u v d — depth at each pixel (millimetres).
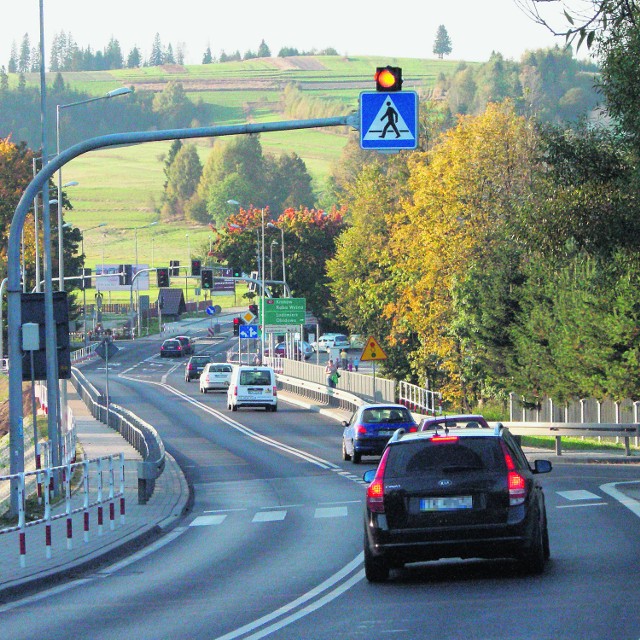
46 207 70625
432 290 143750
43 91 72250
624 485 59906
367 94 45156
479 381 139000
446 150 140125
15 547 43875
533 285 124750
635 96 51156
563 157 55375
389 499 31969
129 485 67125
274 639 24875
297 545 43719
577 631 23812
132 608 30797
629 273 58531
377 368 189875
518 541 31438
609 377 107750
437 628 25094
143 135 48125
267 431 113938
